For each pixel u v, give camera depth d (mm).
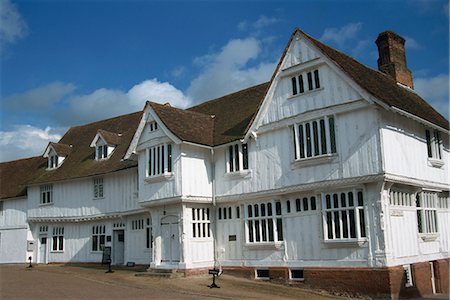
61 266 29672
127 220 28422
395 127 18266
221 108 26297
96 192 30203
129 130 31844
